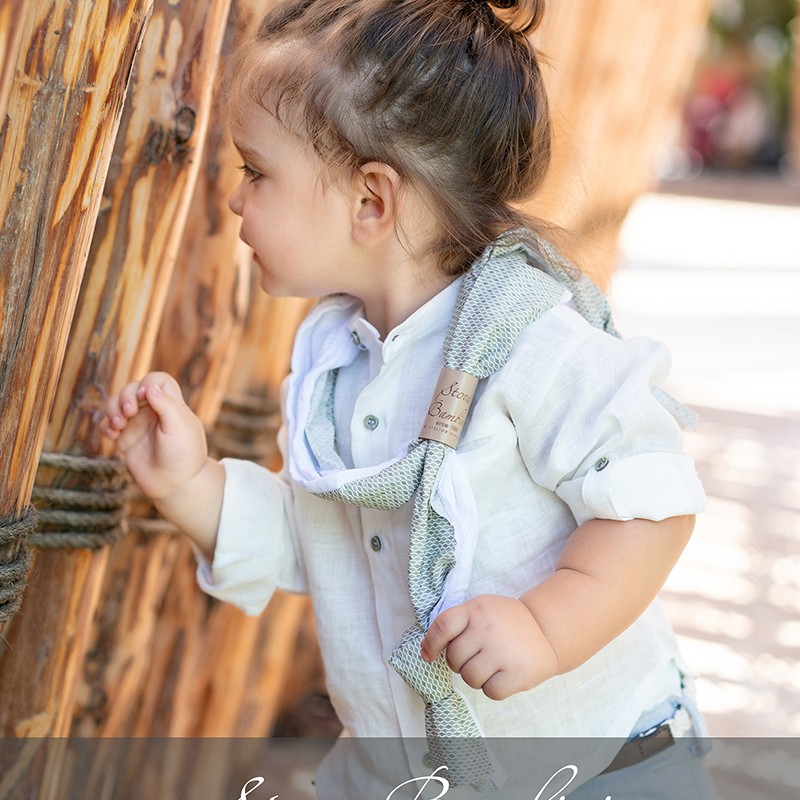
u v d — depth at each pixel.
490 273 1.22
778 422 5.22
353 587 1.29
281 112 1.23
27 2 0.90
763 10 18.89
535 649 1.09
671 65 3.40
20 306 1.01
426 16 1.24
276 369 1.93
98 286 1.35
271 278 1.30
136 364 1.39
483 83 1.23
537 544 1.21
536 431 1.18
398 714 1.25
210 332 1.66
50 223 1.02
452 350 1.18
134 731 1.94
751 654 2.97
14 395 1.04
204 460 1.34
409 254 1.26
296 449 1.25
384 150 1.22
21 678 1.38
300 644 2.73
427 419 1.17
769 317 7.78
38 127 0.98
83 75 1.00
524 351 1.18
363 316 1.34
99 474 1.37
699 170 19.55
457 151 1.24
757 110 19.39
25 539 1.13
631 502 1.14
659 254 10.53
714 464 4.57
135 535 1.63
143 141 1.33
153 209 1.35
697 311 7.84
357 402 1.25
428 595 1.15
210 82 1.36
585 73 2.77
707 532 3.85
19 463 1.08
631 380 1.17
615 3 2.85
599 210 1.83
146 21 1.07
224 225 1.63
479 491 1.20
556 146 1.58
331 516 1.30
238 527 1.33
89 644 1.65
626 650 1.26
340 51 1.22
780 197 16.53
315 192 1.24
